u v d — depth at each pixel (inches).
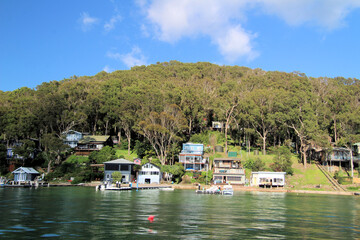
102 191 2561.5
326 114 4234.7
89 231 981.8
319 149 4082.2
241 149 4478.3
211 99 4793.3
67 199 1859.0
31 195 2085.4
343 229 1117.7
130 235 940.6
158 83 5841.5
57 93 4552.2
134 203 1726.1
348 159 3821.4
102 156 3826.3
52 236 909.2
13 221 1118.4
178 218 1255.5
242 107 4328.3
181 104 4456.2
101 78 6939.0
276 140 4889.3
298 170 3786.9
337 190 3176.7
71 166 3681.1
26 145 3634.4
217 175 3577.8
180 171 3631.9
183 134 4598.9
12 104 4335.6
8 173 3501.5
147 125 3681.1
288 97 4224.9
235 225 1135.0
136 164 3627.0
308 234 1017.5
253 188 3292.3
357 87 5561.0
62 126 4453.7
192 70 7795.3
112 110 4522.6
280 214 1454.2
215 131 5068.9
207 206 1686.8
